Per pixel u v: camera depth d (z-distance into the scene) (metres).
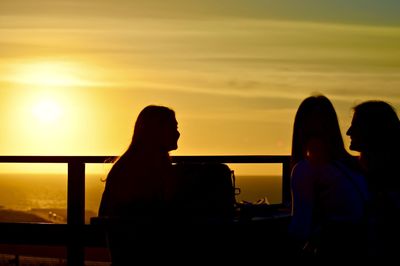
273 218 5.66
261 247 5.62
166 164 5.79
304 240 5.21
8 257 9.62
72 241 8.47
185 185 5.67
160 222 5.26
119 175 5.78
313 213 5.21
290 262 5.64
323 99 5.44
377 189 5.04
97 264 8.71
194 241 5.31
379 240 4.96
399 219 4.93
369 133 5.13
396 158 5.07
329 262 5.12
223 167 5.73
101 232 8.35
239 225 5.39
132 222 5.31
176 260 5.32
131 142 5.87
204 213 5.65
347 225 5.12
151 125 5.81
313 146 5.22
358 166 5.29
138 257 5.34
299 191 5.22
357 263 5.06
